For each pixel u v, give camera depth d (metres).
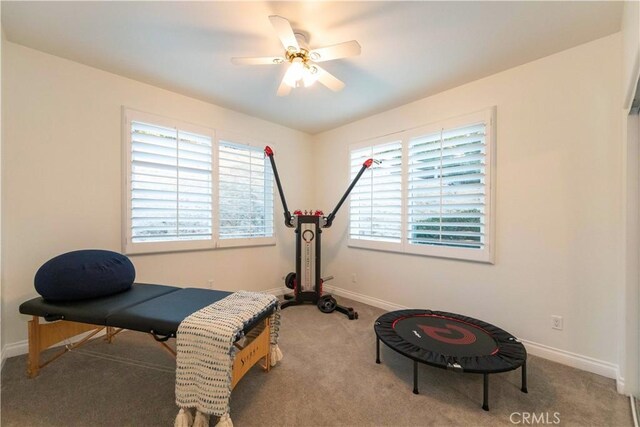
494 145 2.36
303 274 3.96
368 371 1.93
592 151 1.92
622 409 1.55
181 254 2.86
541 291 2.13
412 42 1.96
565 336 2.03
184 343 1.38
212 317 1.49
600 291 1.89
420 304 2.92
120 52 2.12
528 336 2.20
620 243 1.79
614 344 1.84
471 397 1.66
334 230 3.91
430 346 1.80
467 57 2.14
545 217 2.11
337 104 3.06
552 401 1.62
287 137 3.87
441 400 1.63
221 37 1.94
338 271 3.85
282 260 3.82
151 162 2.63
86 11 1.68
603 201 1.88
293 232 3.95
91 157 2.33
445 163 2.68
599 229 1.90
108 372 1.87
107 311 1.64
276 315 1.99
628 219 1.67
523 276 2.22
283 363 2.03
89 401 1.58
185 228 2.85
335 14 1.69
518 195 2.24
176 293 1.99
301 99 2.94
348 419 1.48
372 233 3.37
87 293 1.83
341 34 1.88
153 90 2.65
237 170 3.31
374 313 3.11
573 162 1.99
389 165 3.20
